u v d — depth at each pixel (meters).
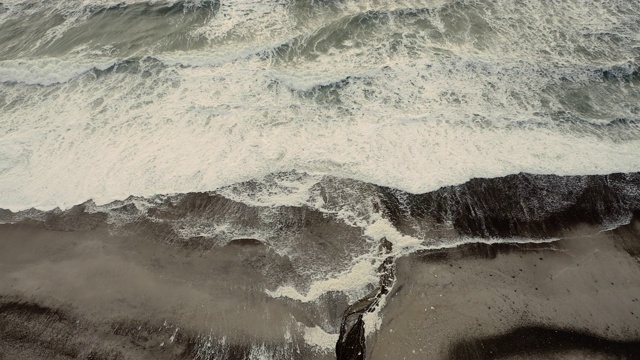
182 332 14.10
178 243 16.22
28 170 18.61
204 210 17.06
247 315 14.34
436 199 16.95
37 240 16.61
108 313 14.63
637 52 21.78
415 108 19.78
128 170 18.31
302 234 16.27
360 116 19.64
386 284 14.85
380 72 21.00
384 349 13.52
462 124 19.16
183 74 21.61
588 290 14.62
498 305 14.30
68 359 13.81
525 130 18.92
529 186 17.19
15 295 15.20
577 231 16.11
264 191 17.52
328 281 14.99
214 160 18.52
